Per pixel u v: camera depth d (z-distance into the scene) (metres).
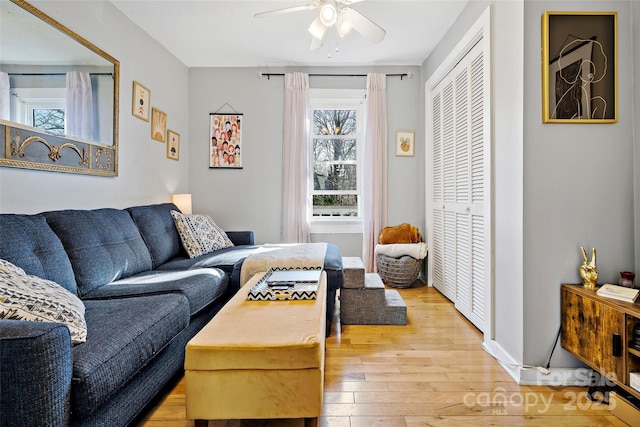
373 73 4.05
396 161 4.10
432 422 1.48
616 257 1.80
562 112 1.79
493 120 2.17
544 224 1.81
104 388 1.10
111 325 1.34
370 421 1.49
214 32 3.26
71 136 2.27
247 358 1.22
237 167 4.17
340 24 2.37
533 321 1.82
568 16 1.79
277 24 3.11
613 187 1.80
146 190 3.26
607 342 1.52
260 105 4.14
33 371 0.92
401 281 3.66
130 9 2.83
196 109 4.16
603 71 1.80
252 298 1.70
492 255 2.17
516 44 1.87
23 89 1.94
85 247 1.96
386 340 2.37
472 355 2.13
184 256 3.02
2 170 1.84
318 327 1.36
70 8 2.29
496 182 2.13
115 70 2.74
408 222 4.12
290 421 1.51
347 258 3.11
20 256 1.54
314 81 4.14
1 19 1.82
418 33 3.24
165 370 1.63
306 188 4.05
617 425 1.46
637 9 1.77
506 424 1.47
